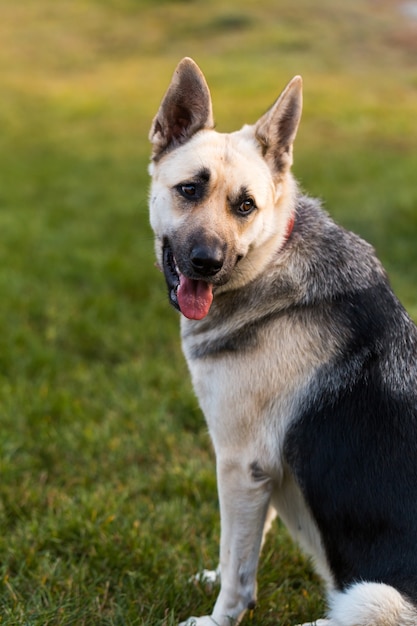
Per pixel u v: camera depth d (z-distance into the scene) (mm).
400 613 3123
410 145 16406
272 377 3531
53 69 26531
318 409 3471
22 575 4016
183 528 4457
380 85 22094
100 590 3955
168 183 3848
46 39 30453
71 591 3904
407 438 3361
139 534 4328
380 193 12250
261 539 3699
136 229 10844
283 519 3869
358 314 3561
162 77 24609
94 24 32594
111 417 5656
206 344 3664
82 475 4984
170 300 3891
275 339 3557
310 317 3568
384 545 3273
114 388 6188
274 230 3717
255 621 3803
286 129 3877
